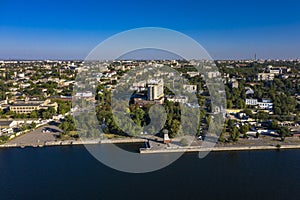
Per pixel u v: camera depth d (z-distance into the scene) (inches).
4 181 5152.6
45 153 6599.4
